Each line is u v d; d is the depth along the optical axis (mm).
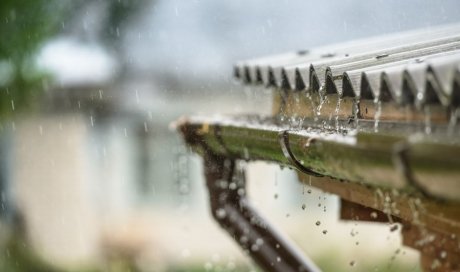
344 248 17297
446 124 2484
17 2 16203
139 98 25406
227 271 19109
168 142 25516
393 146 2412
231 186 4980
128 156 25359
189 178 24609
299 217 20219
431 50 3506
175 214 24531
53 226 23375
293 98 4309
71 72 23969
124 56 25438
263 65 4578
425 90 2516
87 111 24203
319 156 2955
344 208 4359
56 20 17438
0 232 20688
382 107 2992
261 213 5016
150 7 25969
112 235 22125
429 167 2236
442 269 3576
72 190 24078
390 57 3521
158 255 21703
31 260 20234
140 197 25172
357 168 2648
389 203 3299
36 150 23297
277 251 4824
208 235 23000
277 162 3701
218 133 4293
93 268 21594
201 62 26141
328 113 3684
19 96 16828
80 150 24234
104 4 24516
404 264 12586
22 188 23156
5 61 16531
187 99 25734
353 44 4793
